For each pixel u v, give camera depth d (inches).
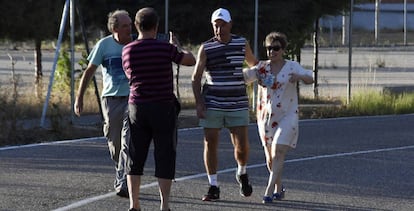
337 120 1558.8
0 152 1016.2
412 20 6619.1
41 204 707.4
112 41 745.0
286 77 719.7
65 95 1651.1
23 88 1838.1
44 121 1235.9
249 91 1691.7
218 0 1705.2
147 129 651.5
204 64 725.3
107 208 695.7
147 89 640.4
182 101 1833.2
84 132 1217.4
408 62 3966.5
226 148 1090.7
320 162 989.8
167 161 644.7
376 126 1446.9
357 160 1012.5
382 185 834.8
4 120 1151.6
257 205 721.6
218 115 726.5
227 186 812.6
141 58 640.4
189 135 1240.2
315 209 708.7
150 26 647.8
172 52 645.3
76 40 1819.6
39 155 997.8
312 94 2188.7
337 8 1844.2
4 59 3818.9
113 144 752.3
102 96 758.5
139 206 661.3
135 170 652.7
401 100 1803.6
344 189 808.3
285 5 1707.7
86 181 822.5
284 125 720.3
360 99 1747.0
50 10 1620.3
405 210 713.0
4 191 763.4
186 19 1704.0
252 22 1696.6
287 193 781.3
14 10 1540.4
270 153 742.5
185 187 800.9
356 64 3814.0
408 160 1019.9
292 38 1775.3
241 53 729.0
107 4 1733.5
